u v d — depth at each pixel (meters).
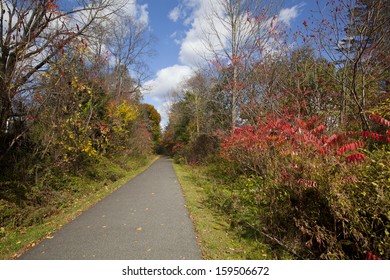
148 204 6.45
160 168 18.28
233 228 4.36
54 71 6.96
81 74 8.62
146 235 4.19
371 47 4.43
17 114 6.68
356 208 2.52
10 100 5.99
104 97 12.38
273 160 3.92
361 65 4.75
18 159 6.68
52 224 4.97
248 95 6.99
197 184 9.51
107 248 3.70
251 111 6.31
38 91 6.67
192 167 16.72
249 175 6.51
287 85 6.24
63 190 7.45
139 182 10.65
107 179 10.47
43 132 7.04
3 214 4.91
